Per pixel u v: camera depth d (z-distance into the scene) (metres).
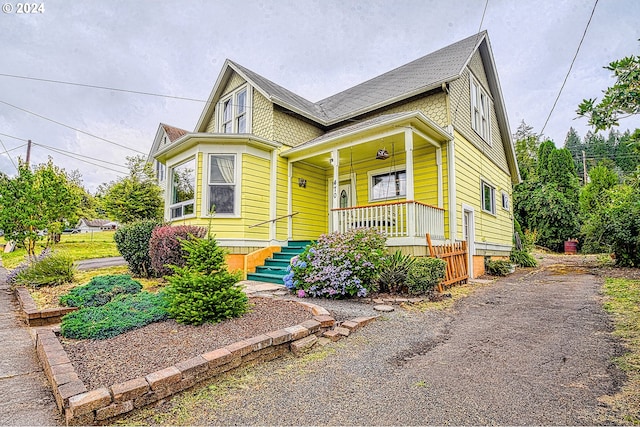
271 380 3.04
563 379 2.93
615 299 5.71
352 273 6.30
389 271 6.53
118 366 2.97
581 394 2.66
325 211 11.67
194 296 4.18
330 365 3.37
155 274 8.29
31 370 3.32
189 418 2.44
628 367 3.09
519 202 20.25
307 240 10.38
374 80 13.89
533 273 10.26
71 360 3.10
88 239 19.34
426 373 3.14
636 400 2.53
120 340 3.62
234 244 8.92
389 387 2.87
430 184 9.10
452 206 8.61
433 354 3.62
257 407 2.58
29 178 8.98
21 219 8.68
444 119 8.93
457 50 11.15
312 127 11.84
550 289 7.20
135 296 5.01
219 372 3.05
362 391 2.81
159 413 2.51
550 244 18.97
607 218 10.34
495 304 5.94
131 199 16.19
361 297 6.27
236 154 9.25
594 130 3.44
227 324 4.11
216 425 2.35
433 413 2.45
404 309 5.54
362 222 8.17
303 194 10.92
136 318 4.12
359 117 11.16
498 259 11.56
